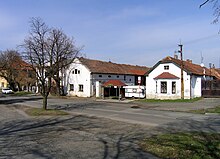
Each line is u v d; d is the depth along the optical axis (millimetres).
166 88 38719
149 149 9273
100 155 8750
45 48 27031
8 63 61750
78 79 50125
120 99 40125
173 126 15172
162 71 39625
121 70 56406
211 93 40031
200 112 22797
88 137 11945
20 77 68750
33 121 17609
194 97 39094
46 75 24156
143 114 21797
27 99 42594
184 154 8422
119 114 21812
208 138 10844
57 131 13633
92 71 48312
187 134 11875
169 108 26531
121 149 9539
